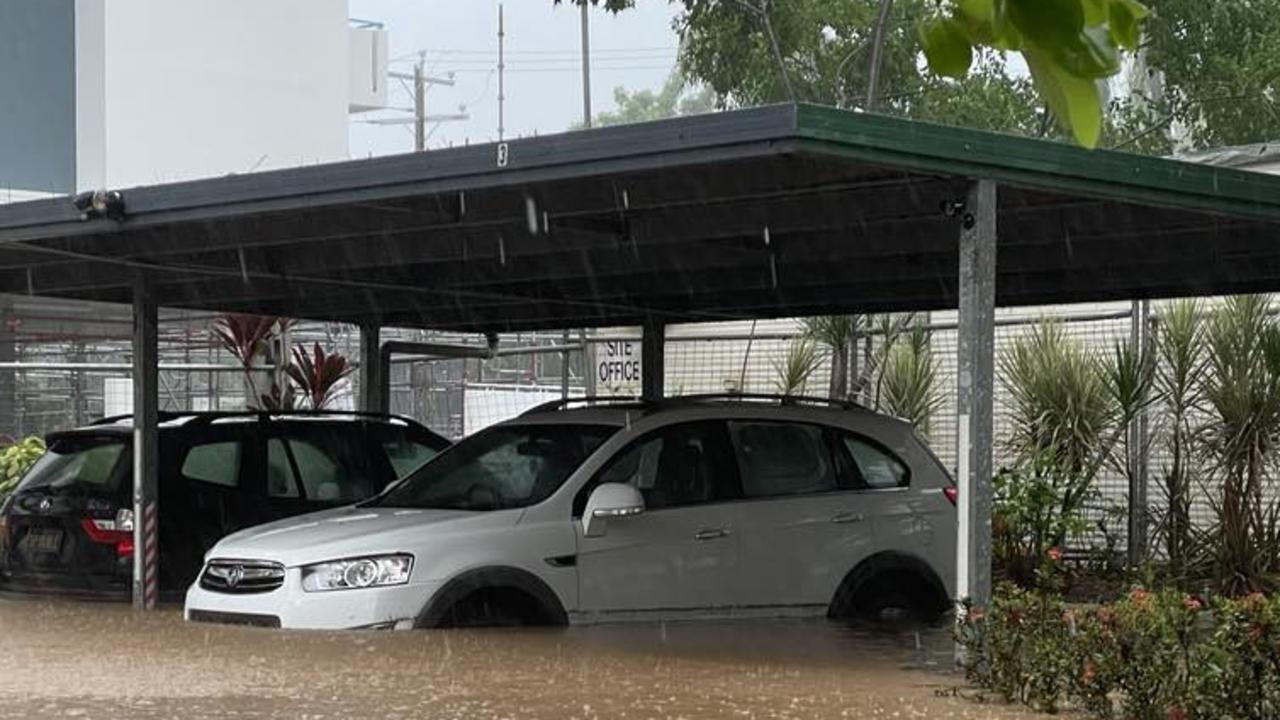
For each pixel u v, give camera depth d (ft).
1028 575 46.57
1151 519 47.42
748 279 45.78
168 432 41.93
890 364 57.00
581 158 28.22
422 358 66.44
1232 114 67.77
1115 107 70.08
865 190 30.32
